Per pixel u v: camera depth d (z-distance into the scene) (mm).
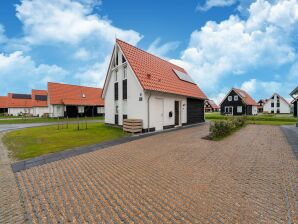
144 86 13352
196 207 3863
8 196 4449
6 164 6789
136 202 4094
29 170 6137
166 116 15984
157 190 4637
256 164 6496
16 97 55375
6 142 10914
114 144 9906
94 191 4625
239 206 3877
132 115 14891
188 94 18344
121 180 5258
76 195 4438
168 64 21094
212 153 7926
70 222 3449
